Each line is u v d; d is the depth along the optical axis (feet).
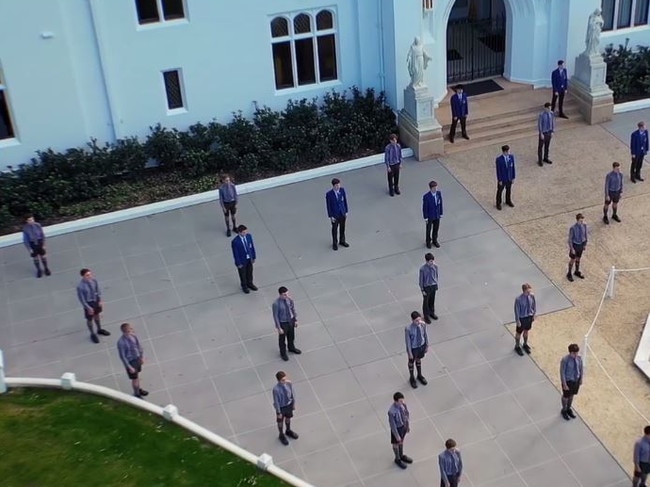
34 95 77.92
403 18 82.17
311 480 52.90
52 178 78.59
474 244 72.28
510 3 88.74
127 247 74.54
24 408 58.39
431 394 58.34
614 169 71.56
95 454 54.75
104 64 78.54
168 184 81.51
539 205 76.64
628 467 52.60
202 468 53.47
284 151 82.79
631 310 64.34
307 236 74.49
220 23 80.33
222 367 61.57
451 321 64.39
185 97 82.94
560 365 56.08
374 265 70.59
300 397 58.70
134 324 65.98
